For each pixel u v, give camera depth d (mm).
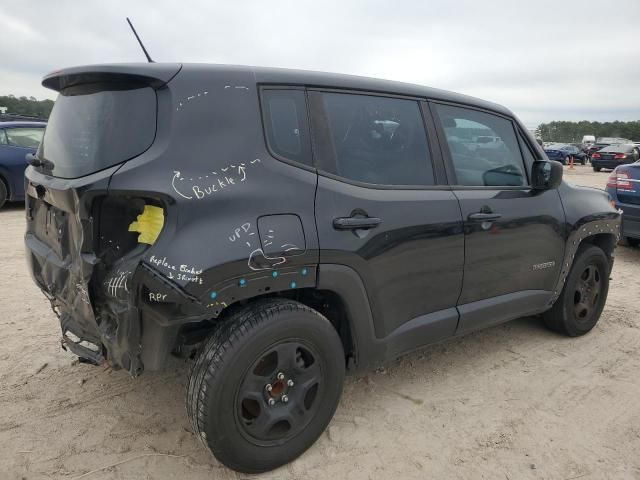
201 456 2535
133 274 2021
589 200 4023
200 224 2096
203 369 2162
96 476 2371
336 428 2789
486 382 3361
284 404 2385
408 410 2998
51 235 2619
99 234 2182
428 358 3697
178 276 2016
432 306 2982
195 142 2166
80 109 2381
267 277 2232
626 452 2670
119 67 2201
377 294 2654
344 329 2686
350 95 2734
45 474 2373
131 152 2137
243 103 2322
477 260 3150
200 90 2236
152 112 2174
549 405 3100
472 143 3311
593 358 3771
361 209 2568
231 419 2201
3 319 4102
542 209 3561
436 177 3020
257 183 2266
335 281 2461
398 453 2604
